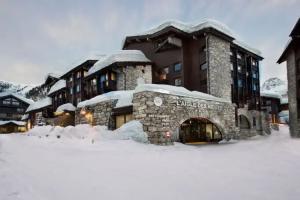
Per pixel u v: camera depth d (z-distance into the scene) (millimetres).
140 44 33281
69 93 41312
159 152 12539
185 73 28656
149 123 16906
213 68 27172
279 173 7113
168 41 28234
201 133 26094
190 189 5523
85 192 5145
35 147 11938
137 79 29312
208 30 26797
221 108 23297
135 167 7996
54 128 23125
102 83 30922
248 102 34094
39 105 48281
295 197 4902
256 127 35125
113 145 14414
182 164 8742
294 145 14062
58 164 7910
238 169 7777
